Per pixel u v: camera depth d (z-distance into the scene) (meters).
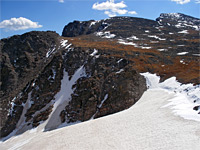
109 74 61.81
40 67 87.12
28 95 70.12
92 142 34.66
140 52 87.56
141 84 60.03
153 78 65.12
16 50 103.19
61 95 65.56
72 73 71.56
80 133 40.12
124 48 93.75
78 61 74.19
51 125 56.28
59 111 59.88
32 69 89.12
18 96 71.75
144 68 71.62
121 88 55.50
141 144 29.83
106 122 42.59
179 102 42.72
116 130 37.22
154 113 40.44
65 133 42.47
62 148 35.22
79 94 59.97
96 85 59.28
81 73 69.31
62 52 81.44
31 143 44.16
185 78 58.88
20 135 56.50
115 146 31.25
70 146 35.19
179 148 25.92
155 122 36.03
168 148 26.72
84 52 77.50
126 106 51.94
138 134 33.31
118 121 41.38
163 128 32.81
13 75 87.50
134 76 59.56
